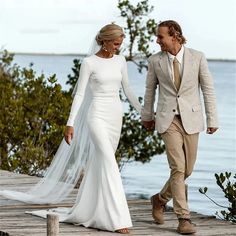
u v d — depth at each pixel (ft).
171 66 44.14
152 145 85.97
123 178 107.96
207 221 48.73
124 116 85.40
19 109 77.25
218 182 51.55
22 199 52.95
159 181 105.19
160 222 47.03
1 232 44.27
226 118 226.38
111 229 44.50
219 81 515.50
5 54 99.09
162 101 44.50
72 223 46.50
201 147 157.28
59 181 51.72
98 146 44.88
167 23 44.14
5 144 77.92
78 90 45.44
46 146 76.74
